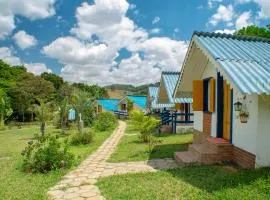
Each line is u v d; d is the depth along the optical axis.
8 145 20.12
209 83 13.02
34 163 11.01
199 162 10.35
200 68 13.48
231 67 8.46
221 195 6.75
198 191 7.33
